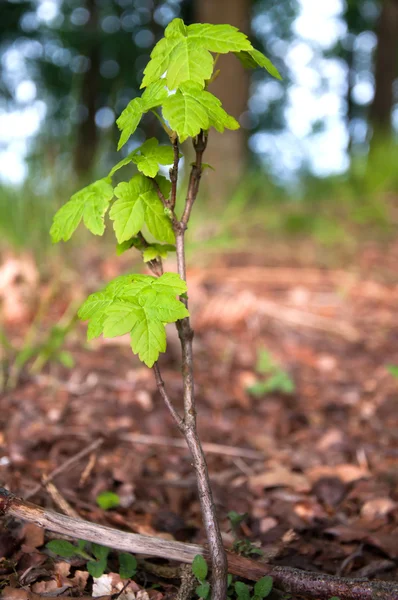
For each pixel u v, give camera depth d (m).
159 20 19.53
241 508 2.19
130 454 2.55
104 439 2.61
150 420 2.90
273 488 2.37
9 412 2.79
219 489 2.34
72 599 1.44
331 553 1.89
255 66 1.50
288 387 3.34
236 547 1.70
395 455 2.71
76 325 3.83
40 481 2.14
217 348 3.96
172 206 1.39
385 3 14.48
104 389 3.18
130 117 1.29
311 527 2.04
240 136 8.36
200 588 1.39
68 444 2.52
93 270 4.52
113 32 18.75
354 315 4.77
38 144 4.70
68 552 1.57
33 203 4.63
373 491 2.34
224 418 3.07
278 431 2.99
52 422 2.72
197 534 2.00
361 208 7.70
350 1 19.73
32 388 3.08
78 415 2.83
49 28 17.72
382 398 3.37
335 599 1.42
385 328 4.55
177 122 1.21
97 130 17.36
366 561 1.87
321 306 4.88
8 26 18.08
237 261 5.93
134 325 1.21
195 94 1.24
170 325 3.81
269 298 4.96
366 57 22.17
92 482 2.22
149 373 3.46
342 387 3.55
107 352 3.73
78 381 3.25
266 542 1.94
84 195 1.43
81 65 4.95
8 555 1.60
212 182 7.77
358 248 6.72
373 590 1.40
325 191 8.76
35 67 17.78
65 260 4.50
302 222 7.19
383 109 14.70
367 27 21.00
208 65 1.26
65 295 4.29
